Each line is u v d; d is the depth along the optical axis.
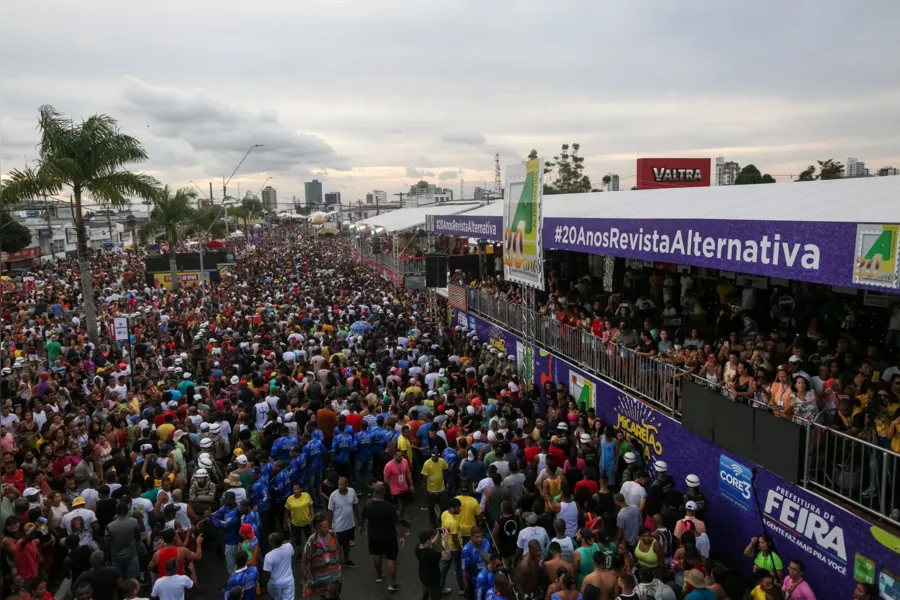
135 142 25.20
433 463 11.48
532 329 17.98
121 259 67.19
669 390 11.59
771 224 8.78
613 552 8.30
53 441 11.96
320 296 33.31
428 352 19.30
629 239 12.66
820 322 12.16
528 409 14.33
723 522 10.08
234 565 9.77
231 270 52.62
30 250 61.94
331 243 102.88
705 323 14.81
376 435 13.02
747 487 9.52
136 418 14.47
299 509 10.58
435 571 8.92
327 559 8.92
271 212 185.62
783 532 8.88
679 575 8.34
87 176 24.44
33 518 9.45
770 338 11.63
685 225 10.74
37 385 16.69
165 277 43.78
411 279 30.84
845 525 7.88
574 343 15.54
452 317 27.52
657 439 11.87
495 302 21.59
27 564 8.88
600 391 14.16
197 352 21.44
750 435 9.35
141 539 9.70
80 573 9.12
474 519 9.59
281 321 25.55
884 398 8.63
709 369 11.02
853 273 7.48
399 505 11.36
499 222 19.86
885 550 7.36
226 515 9.68
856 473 8.09
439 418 13.33
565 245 15.91
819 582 8.30
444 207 38.56
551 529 9.33
